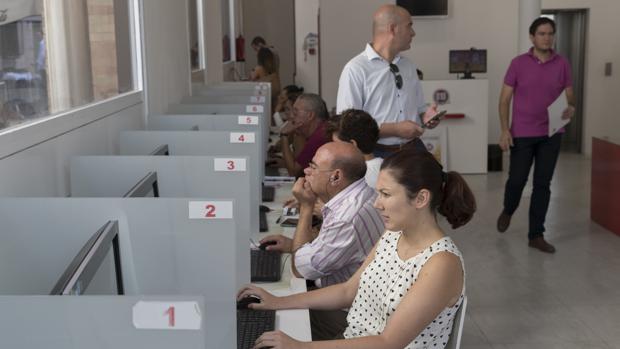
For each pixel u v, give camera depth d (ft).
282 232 9.73
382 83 12.19
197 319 3.27
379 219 7.93
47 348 3.30
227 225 5.32
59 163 7.59
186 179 7.44
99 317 3.28
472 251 17.04
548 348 11.59
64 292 3.68
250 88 19.44
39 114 7.64
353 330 6.59
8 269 5.42
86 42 9.53
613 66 30.60
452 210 6.12
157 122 11.75
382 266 6.40
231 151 9.55
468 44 30.04
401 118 12.38
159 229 5.33
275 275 7.79
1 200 5.34
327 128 10.47
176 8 15.81
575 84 31.30
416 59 30.12
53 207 5.37
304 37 40.27
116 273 5.17
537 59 16.47
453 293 5.89
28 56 7.34
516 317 12.92
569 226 19.13
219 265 5.36
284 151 15.90
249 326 6.32
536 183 17.01
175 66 15.60
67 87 8.68
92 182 7.55
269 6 42.11
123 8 11.73
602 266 15.71
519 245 17.44
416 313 5.76
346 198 7.98
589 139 31.12
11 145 6.23
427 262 5.95
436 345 5.98
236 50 33.37
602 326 12.45
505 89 16.87
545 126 16.61
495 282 14.82
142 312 3.27
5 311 3.27
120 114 10.57
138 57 12.21
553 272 15.38
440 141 26.78
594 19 30.32
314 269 7.85
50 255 5.41
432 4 29.50
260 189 11.31
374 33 12.37
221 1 26.78
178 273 5.35
